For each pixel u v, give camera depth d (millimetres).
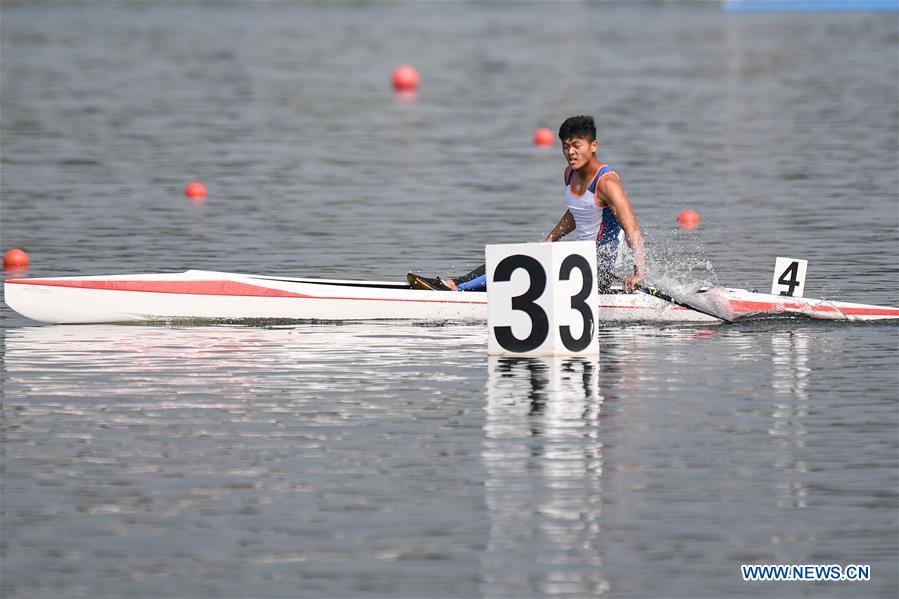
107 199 73250
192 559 23125
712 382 34875
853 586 22062
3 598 21734
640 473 27172
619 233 43250
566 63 162000
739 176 79875
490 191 76375
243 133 103250
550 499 25750
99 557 23234
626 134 99938
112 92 132375
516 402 32906
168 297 44156
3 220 66312
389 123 109938
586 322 38531
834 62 156125
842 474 27016
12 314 45938
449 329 42969
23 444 29453
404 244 59719
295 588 22031
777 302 43594
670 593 21828
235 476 27219
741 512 25031
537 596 21703
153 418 31609
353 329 43031
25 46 189250
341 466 27797
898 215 65438
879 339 40656
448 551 23406
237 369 36906
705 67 153375
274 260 55688
